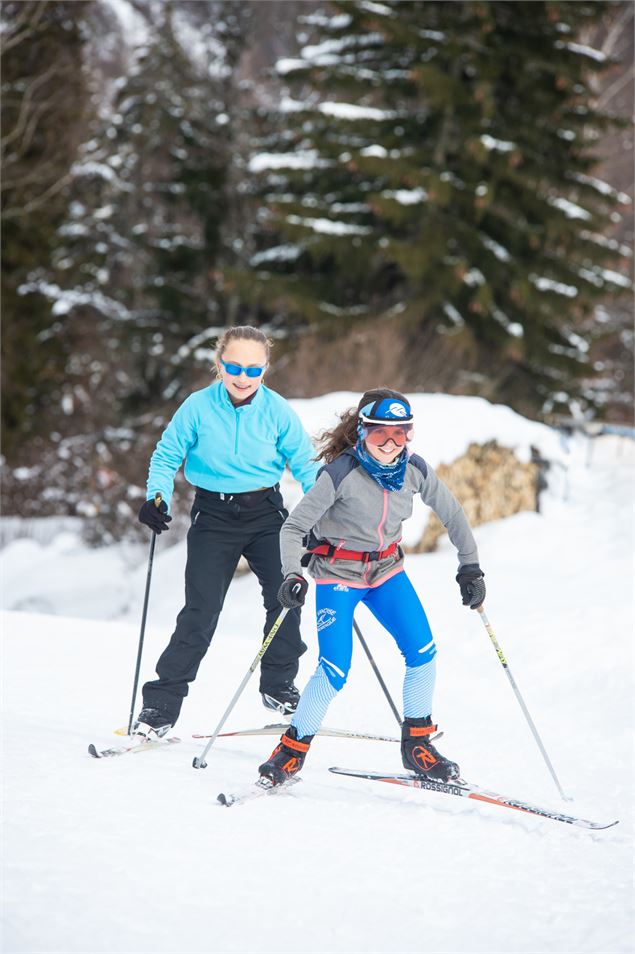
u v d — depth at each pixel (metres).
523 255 50.59
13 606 35.97
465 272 45.94
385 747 12.91
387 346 40.84
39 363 61.25
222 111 63.28
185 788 9.64
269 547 11.62
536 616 20.42
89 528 45.62
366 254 47.38
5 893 6.75
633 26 70.75
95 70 76.25
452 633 20.23
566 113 49.88
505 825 9.85
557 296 50.12
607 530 25.67
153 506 11.14
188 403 11.34
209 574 11.43
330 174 49.88
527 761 13.23
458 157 48.94
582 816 10.70
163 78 64.12
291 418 11.48
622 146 73.19
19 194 59.88
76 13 60.31
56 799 8.77
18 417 59.97
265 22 68.12
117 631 19.08
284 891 7.47
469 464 26.77
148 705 11.27
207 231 62.31
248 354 10.96
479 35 47.09
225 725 13.30
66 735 11.38
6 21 57.84
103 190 67.00
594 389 75.75
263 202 51.41
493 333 49.00
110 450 50.50
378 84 47.66
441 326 45.91
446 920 7.39
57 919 6.49
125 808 8.77
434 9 47.88
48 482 54.91
